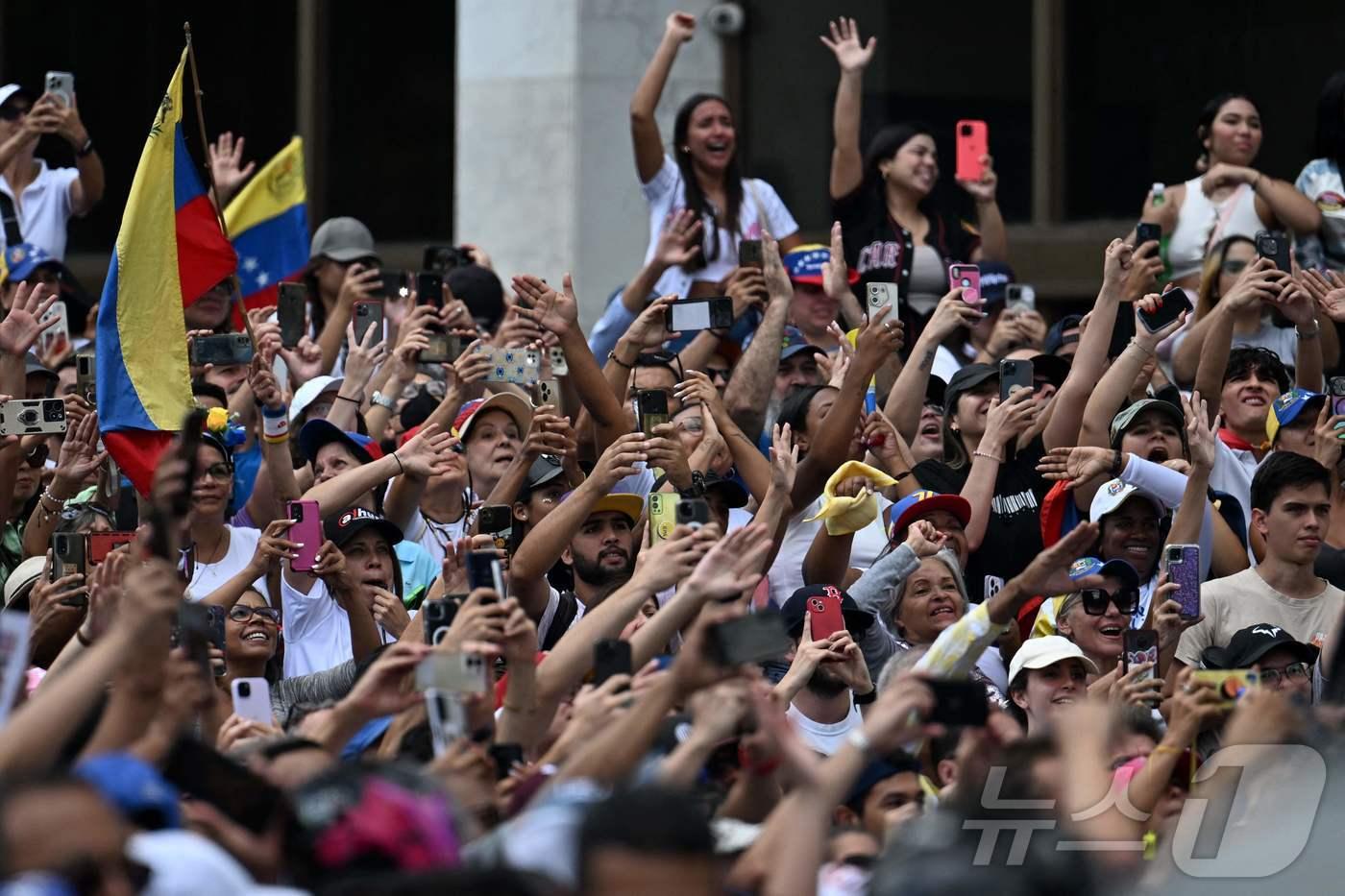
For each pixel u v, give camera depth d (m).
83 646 19.00
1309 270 29.09
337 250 35.50
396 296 32.78
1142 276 28.64
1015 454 27.73
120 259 24.41
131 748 14.70
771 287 28.45
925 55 43.34
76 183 34.94
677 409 27.80
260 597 23.20
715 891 11.97
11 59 48.53
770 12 43.66
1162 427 26.81
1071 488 26.59
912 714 14.96
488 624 17.50
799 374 30.45
